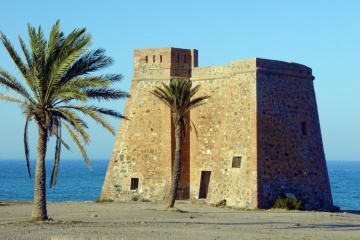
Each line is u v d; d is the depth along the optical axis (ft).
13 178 493.77
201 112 160.45
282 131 148.77
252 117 144.46
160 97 135.03
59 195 283.79
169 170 159.02
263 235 94.22
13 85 100.48
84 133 100.68
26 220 110.01
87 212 127.13
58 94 99.86
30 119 101.19
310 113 157.28
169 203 132.98
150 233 92.68
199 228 100.94
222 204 146.51
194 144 160.86
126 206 145.07
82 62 102.47
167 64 162.30
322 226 110.22
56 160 102.63
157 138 161.38
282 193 145.59
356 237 94.73
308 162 153.28
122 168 164.35
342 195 307.78
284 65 152.25
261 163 142.72
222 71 157.99
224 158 149.79
